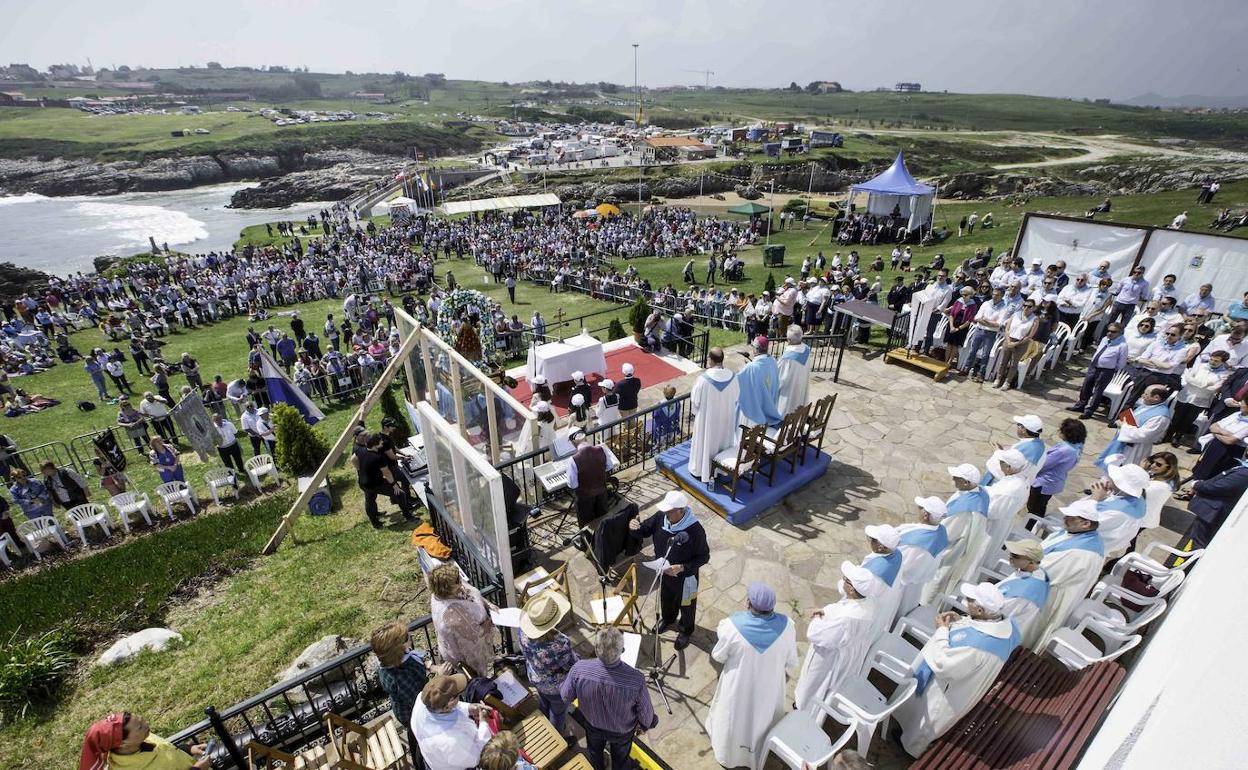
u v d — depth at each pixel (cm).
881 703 469
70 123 13588
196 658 704
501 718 484
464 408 899
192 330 2809
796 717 469
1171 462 621
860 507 820
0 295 3984
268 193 8862
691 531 566
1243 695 121
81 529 1009
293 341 2189
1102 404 1083
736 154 9838
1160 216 3309
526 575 672
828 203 5928
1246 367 905
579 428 909
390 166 10338
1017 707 452
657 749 508
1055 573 516
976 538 580
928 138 11162
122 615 788
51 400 1917
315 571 847
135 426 1434
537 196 6084
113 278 3888
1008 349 1141
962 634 429
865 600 464
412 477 1005
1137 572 605
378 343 1914
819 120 16800
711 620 640
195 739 589
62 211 8281
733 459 807
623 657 546
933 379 1221
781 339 1455
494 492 567
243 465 1298
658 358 1616
